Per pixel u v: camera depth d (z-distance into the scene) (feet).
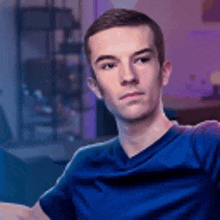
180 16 15.42
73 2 15.87
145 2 15.19
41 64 14.84
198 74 15.33
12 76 15.11
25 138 14.58
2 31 14.88
